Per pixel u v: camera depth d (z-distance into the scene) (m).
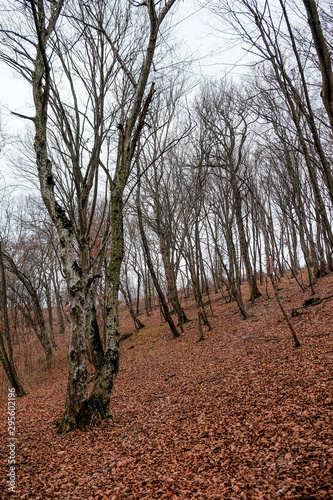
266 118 9.44
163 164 18.73
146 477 4.71
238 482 4.11
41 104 7.48
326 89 2.79
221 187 19.81
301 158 17.02
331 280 16.25
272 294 19.98
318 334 9.28
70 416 6.95
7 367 12.31
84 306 7.21
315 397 5.69
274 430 5.11
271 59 5.33
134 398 9.05
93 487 4.63
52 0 7.60
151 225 21.06
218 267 32.03
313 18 2.78
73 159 11.18
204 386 8.39
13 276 23.19
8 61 7.59
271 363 8.34
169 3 7.09
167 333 19.27
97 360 13.01
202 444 5.39
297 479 3.85
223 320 17.56
